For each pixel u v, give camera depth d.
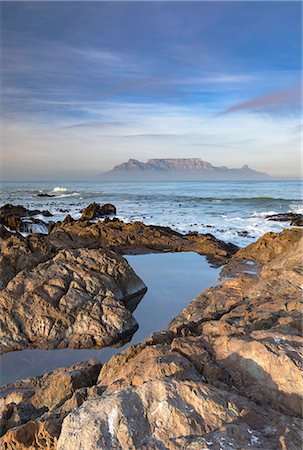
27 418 6.19
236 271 16.88
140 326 11.54
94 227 25.36
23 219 33.56
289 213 38.84
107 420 4.06
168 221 35.50
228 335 6.24
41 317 10.90
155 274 17.31
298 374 4.73
